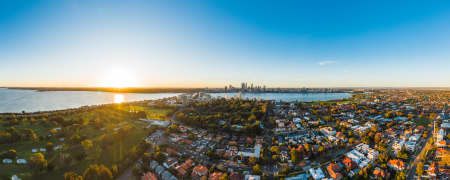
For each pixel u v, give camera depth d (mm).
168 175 89750
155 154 104688
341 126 169625
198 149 121562
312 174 90438
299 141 134750
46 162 89438
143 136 146750
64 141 124000
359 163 100062
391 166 94938
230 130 160625
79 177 80500
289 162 103875
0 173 82000
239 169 96938
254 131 156500
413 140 129375
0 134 118125
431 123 178375
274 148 116812
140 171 90562
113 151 115250
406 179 86875
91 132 146625
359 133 149125
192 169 95875
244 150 118938
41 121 166250
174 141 136750
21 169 87562
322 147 115938
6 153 95812
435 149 113312
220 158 108562
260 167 99188
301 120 198000
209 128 166750
